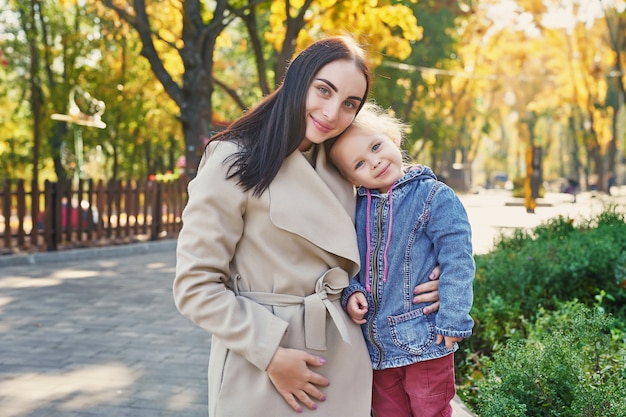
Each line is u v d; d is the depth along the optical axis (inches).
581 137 2190.0
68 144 1022.4
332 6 642.8
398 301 93.4
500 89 2273.6
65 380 206.7
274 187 86.7
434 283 93.1
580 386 126.2
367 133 93.9
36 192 521.7
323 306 87.2
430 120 1621.6
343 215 89.2
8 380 206.4
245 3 725.9
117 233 599.8
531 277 247.1
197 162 670.5
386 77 111.3
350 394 89.6
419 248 93.5
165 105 1152.8
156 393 195.2
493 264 258.5
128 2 789.2
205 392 196.4
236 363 87.1
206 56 680.4
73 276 416.5
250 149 87.3
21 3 912.9
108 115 1006.4
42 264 475.5
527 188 1089.4
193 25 669.9
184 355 235.1
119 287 375.2
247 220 87.8
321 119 86.0
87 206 593.6
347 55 86.5
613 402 119.7
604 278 249.3
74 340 255.1
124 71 1007.0
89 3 863.7
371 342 94.6
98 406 184.5
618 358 153.7
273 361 83.7
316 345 86.7
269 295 87.5
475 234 664.4
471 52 1720.0
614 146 1975.9
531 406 129.3
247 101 1376.7
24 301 331.6
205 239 85.0
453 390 96.3
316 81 85.8
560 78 1863.9
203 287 84.5
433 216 93.0
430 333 92.5
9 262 466.3
